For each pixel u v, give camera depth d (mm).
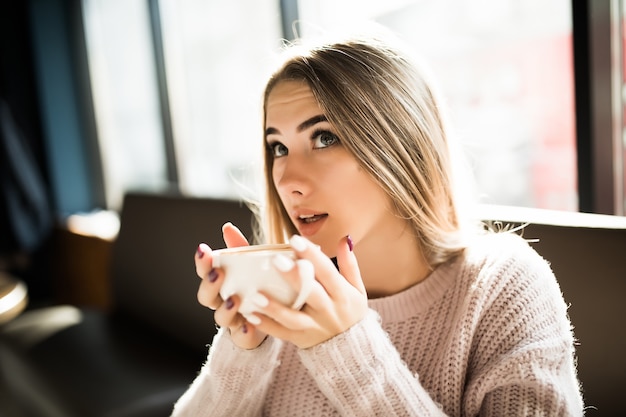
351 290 603
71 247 2998
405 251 831
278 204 952
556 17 1887
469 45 2113
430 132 817
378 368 625
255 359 707
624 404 854
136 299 2129
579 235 942
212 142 3215
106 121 3949
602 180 1380
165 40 3203
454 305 804
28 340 1981
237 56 2936
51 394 1576
